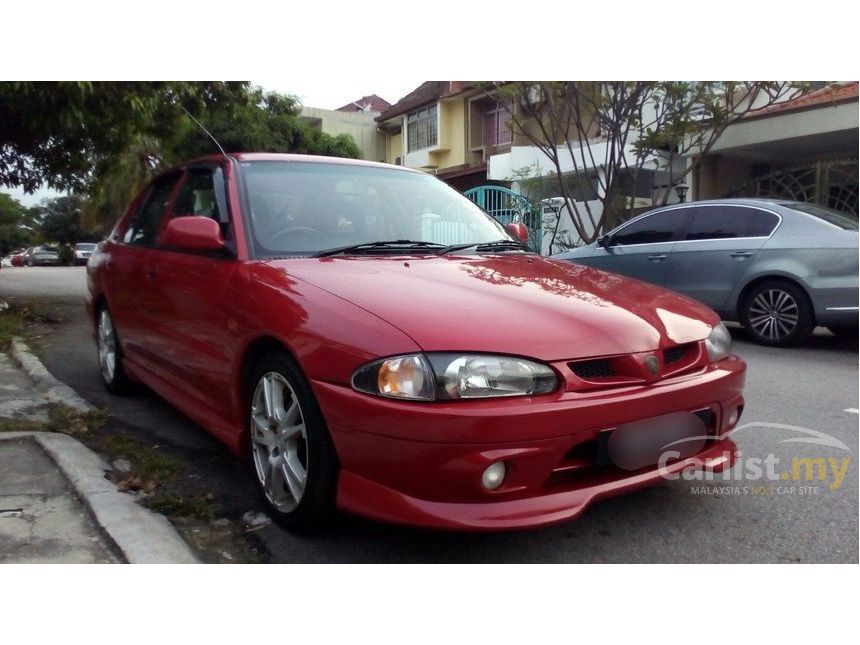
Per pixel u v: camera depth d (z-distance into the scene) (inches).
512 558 109.1
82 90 304.0
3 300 413.4
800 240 275.9
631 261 325.1
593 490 100.7
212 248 130.8
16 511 116.1
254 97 493.0
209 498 127.7
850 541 114.8
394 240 146.6
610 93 518.3
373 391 96.7
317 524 111.0
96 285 199.6
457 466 92.9
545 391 97.7
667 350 110.9
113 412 179.8
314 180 152.5
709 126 490.6
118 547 105.3
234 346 123.5
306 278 117.9
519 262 139.9
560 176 540.4
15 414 171.2
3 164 448.5
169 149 500.7
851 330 305.7
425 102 1061.8
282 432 113.9
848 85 474.9
